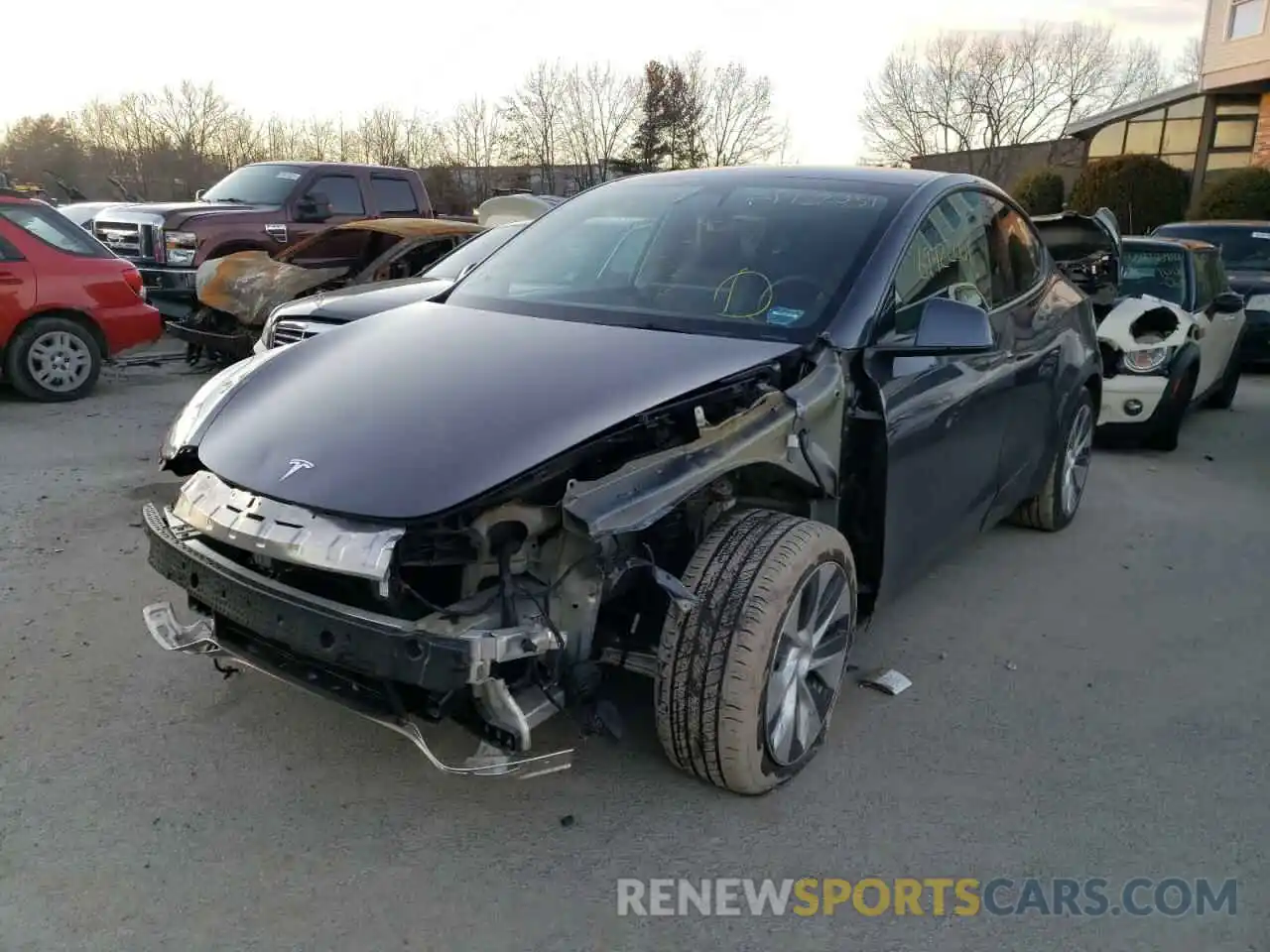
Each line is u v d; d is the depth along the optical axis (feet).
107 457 21.61
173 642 10.20
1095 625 14.67
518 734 8.30
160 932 8.17
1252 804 10.34
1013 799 10.30
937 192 13.29
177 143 135.95
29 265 26.68
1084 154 96.84
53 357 27.25
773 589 9.35
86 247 28.04
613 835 9.52
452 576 9.05
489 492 8.30
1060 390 16.48
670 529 10.07
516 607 8.42
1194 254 28.17
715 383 9.82
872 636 14.06
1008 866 9.30
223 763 10.44
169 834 9.34
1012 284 15.12
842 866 9.23
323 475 8.75
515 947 8.17
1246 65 74.69
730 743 9.39
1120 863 9.40
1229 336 29.45
